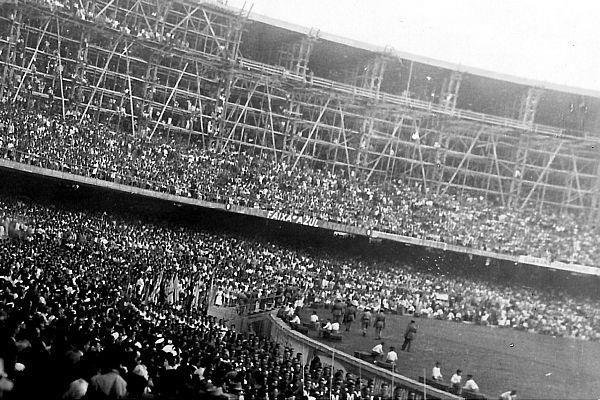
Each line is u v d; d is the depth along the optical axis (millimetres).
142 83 78438
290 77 77500
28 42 72188
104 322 24562
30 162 55562
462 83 89625
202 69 78875
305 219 67812
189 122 75688
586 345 56969
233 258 59906
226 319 46188
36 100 66812
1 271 31344
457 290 70375
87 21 65125
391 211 74750
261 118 83375
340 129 80188
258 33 82000
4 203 56031
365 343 43281
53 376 14633
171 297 45031
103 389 13648
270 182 70688
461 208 79688
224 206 64562
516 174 85688
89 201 65812
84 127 63188
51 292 27594
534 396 33531
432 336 50562
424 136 84188
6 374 14141
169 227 65688
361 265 71375
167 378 18234
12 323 17938
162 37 71562
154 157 65438
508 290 75125
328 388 29578
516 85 86312
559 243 79188
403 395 32719
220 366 23859
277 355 34594
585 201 89625
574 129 90750
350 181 76938
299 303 52562
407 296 62844
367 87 86438
